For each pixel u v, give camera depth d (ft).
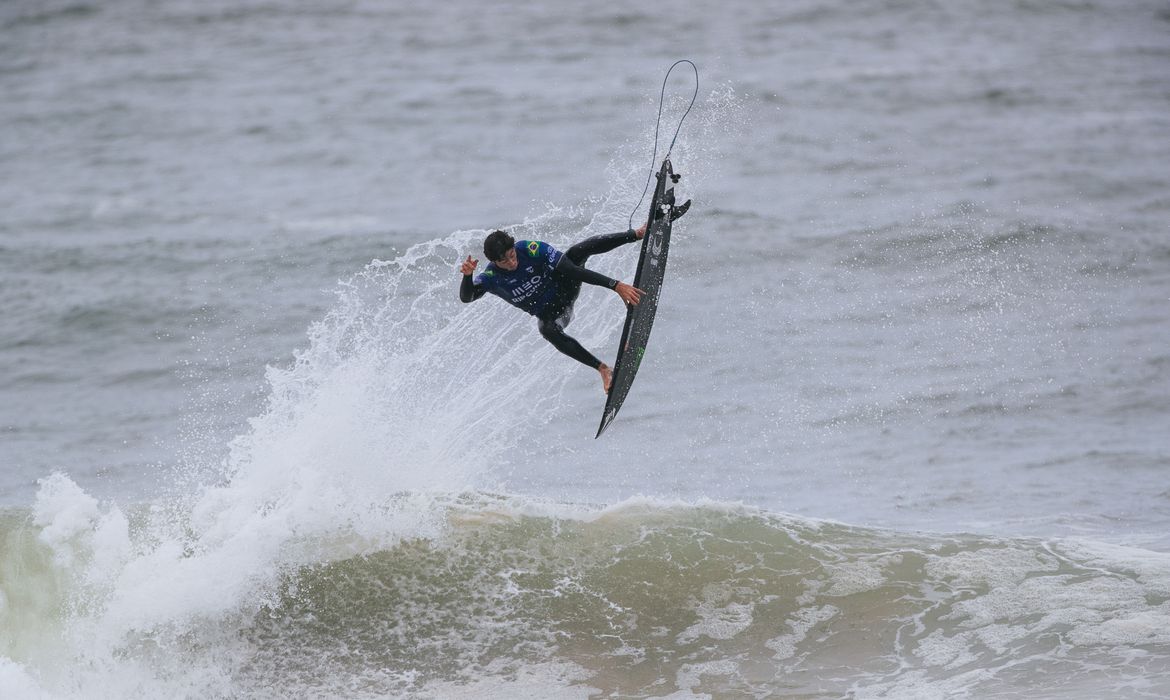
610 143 339.98
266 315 226.17
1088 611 97.81
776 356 198.70
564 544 113.39
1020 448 157.28
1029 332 206.18
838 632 99.09
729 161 319.27
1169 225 259.39
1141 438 158.40
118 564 110.73
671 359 198.80
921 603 101.91
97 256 266.36
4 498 146.30
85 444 171.42
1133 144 331.36
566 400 183.42
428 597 107.04
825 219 267.80
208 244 272.31
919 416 171.73
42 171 350.23
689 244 253.03
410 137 361.30
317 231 276.21
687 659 97.30
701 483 148.15
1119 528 123.03
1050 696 85.92
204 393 193.88
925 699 87.66
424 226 273.33
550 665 97.76
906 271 238.68
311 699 95.66
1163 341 198.18
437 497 120.16
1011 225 259.80
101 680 99.96
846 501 138.82
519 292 103.55
